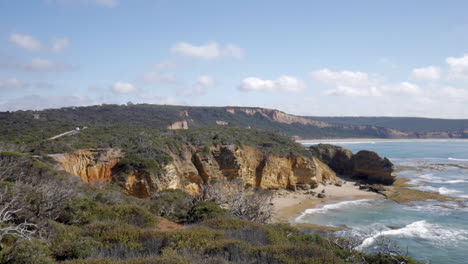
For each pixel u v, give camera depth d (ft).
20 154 85.46
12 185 53.93
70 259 34.30
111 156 128.98
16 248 32.30
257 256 36.14
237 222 54.34
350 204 149.89
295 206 145.28
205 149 158.30
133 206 61.36
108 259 30.91
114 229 42.91
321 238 58.03
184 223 68.85
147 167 125.49
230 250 36.63
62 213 52.21
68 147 122.01
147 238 39.63
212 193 103.40
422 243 95.55
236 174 158.61
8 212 41.11
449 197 160.76
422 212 132.87
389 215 128.98
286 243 46.93
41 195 52.08
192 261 31.71
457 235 102.58
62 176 83.20
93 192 78.23
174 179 134.92
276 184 173.06
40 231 40.14
